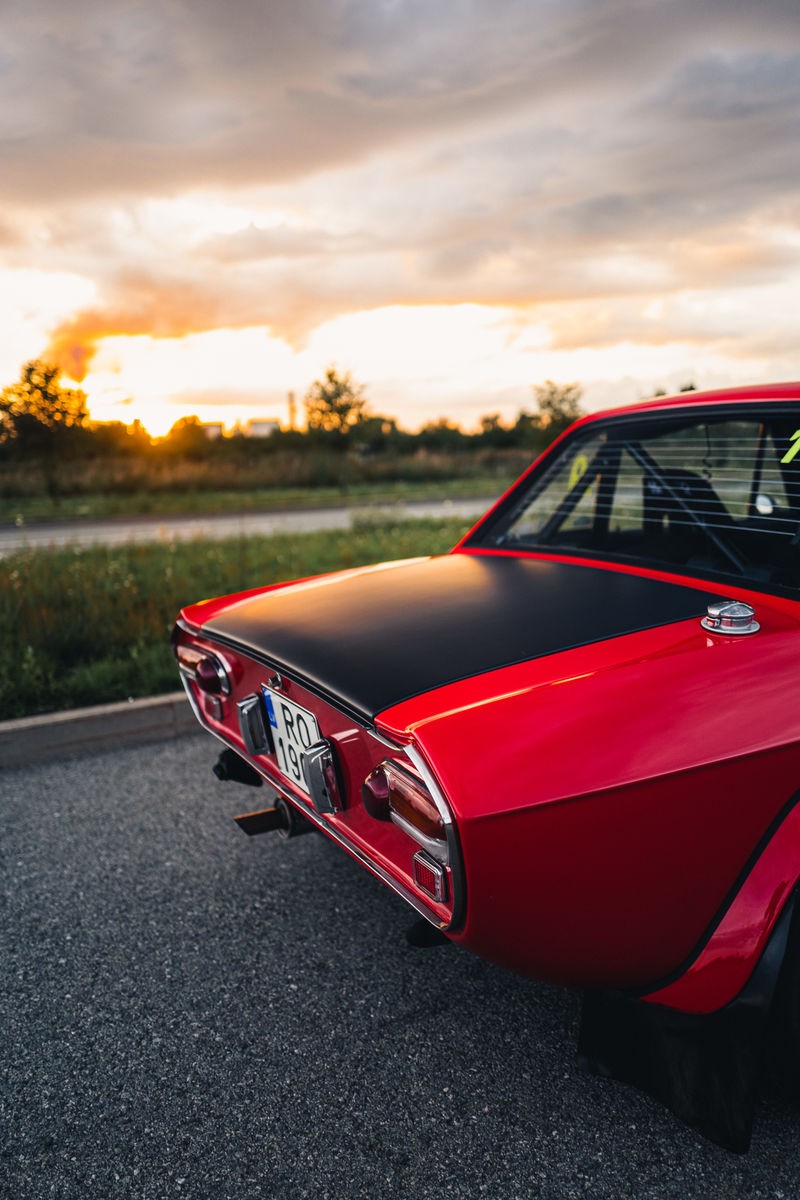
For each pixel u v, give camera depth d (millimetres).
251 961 2309
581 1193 1544
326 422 30047
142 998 2168
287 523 16469
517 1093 1799
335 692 1658
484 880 1365
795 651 1628
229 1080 1870
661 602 1910
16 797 3457
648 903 1469
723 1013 1525
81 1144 1708
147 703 4113
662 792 1414
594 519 2533
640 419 2541
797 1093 1647
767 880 1504
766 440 2152
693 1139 1660
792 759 1505
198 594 6668
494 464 32281
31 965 2322
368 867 1711
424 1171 1605
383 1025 2035
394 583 2307
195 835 3064
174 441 33656
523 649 1710
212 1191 1582
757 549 2051
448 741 1407
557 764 1379
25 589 6117
